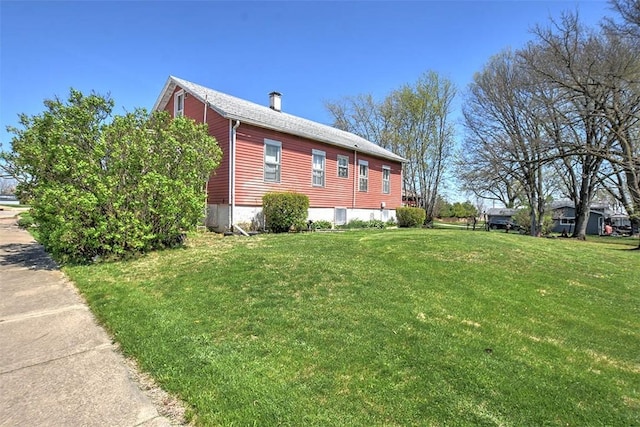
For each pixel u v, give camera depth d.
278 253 6.91
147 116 7.49
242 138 11.33
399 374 2.73
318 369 2.76
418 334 3.47
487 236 10.36
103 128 6.78
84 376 2.68
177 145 7.59
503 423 2.21
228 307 4.09
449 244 8.42
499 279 5.81
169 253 7.24
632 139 14.62
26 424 2.10
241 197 11.26
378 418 2.20
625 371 3.06
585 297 5.27
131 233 6.94
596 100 13.57
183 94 13.40
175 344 3.15
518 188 26.25
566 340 3.66
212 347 3.10
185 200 7.64
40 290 5.02
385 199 18.72
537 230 23.36
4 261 7.04
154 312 3.96
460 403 2.39
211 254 6.92
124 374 2.71
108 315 3.91
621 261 8.53
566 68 13.84
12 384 2.55
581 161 21.45
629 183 17.33
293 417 2.16
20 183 7.59
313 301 4.30
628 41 13.00
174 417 2.19
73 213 6.30
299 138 13.43
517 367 2.95
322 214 14.59
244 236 9.88
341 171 15.64
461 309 4.32
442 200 38.06
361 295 4.57
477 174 22.55
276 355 2.97
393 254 7.20
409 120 31.34
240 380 2.56
